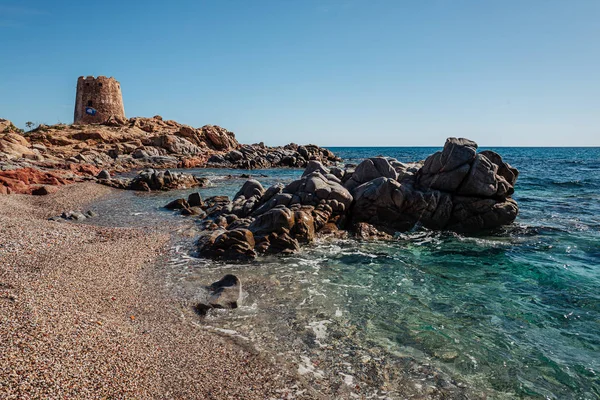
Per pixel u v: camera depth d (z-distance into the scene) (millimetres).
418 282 13336
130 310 10062
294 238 17500
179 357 7977
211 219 22203
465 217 21078
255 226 17719
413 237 19641
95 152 59469
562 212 26062
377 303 11492
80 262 13117
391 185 20688
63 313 8578
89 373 6574
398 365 8273
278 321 10141
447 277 13875
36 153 52844
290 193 21906
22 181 31859
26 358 6379
